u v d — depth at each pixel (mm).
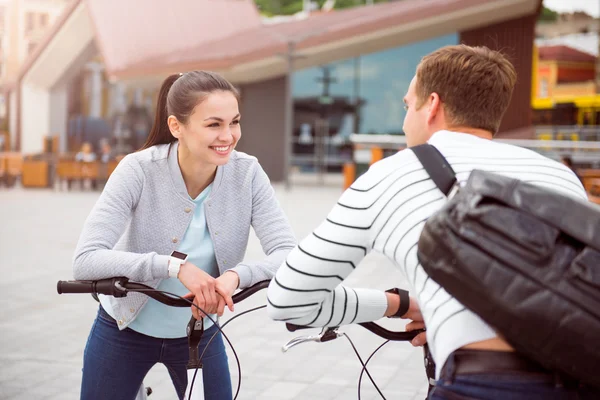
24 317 5895
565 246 1383
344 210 1643
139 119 29547
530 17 24203
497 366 1447
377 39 24484
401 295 1916
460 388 1468
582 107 25906
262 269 2203
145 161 2301
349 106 25750
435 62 1729
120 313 2307
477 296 1383
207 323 2385
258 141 26188
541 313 1322
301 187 23406
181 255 2117
